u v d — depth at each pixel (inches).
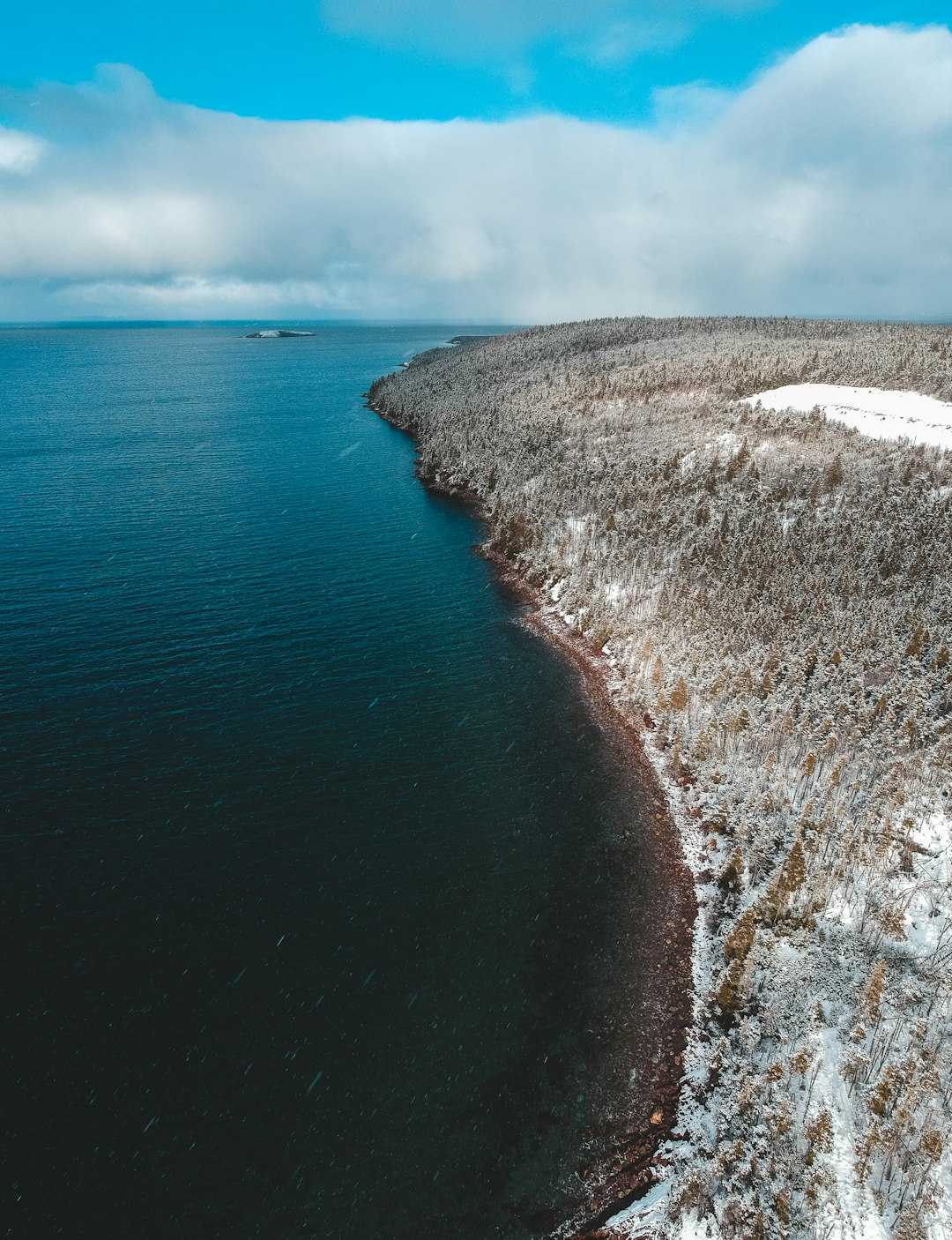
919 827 1540.4
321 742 2089.1
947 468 2805.1
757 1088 1122.7
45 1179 1040.8
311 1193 1047.0
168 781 1888.5
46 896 1508.4
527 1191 1064.2
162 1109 1136.8
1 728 2074.3
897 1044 1130.0
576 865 1672.0
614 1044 1273.4
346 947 1435.8
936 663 1895.9
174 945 1414.9
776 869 1526.8
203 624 2785.4
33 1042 1221.1
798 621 2212.1
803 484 2974.9
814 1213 952.9
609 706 2317.9
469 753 2065.7
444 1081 1205.1
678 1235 997.2
